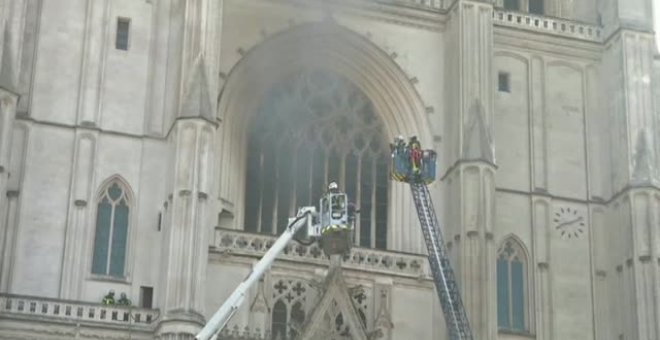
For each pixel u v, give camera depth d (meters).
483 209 69.75
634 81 75.94
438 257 67.12
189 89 65.81
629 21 77.25
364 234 73.44
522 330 71.88
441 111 74.88
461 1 74.38
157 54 69.75
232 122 71.50
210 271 66.19
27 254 64.38
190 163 64.44
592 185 76.00
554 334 72.06
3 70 63.56
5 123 62.97
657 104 76.62
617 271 73.25
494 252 69.38
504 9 78.06
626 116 75.00
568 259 73.88
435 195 73.06
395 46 75.31
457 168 71.19
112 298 64.06
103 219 66.56
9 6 64.94
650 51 76.81
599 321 73.00
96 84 68.25
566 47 78.56
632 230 72.19
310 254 68.31
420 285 69.88
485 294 68.06
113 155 67.38
